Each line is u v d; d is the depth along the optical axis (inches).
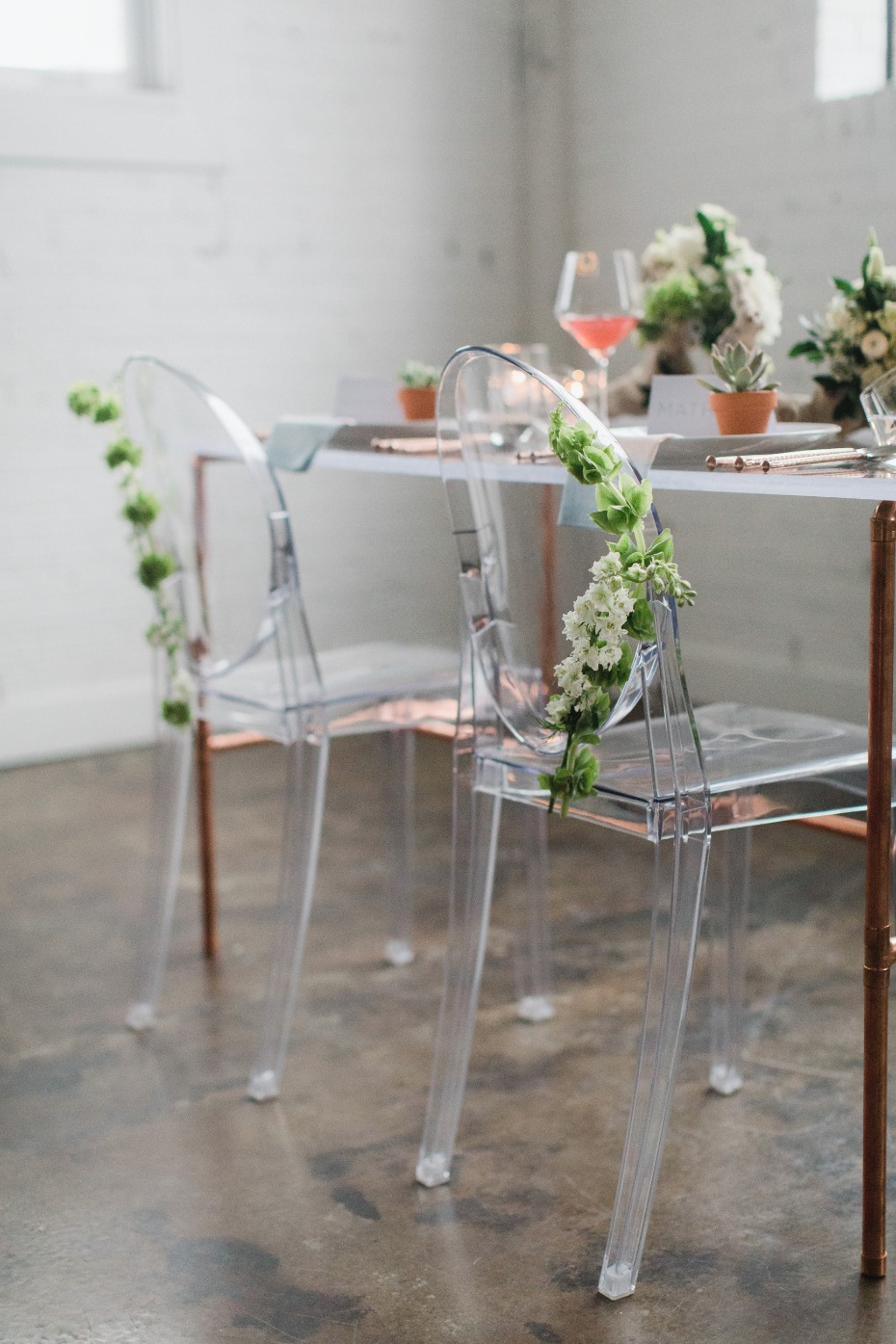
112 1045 87.7
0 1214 69.4
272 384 164.6
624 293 83.1
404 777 97.3
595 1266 64.0
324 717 79.8
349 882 115.5
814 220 144.1
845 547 135.8
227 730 163.8
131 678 159.5
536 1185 70.7
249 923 107.3
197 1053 86.4
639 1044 62.2
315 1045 87.0
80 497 154.3
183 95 153.9
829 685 141.9
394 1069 83.4
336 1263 64.8
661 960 61.6
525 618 64.4
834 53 142.9
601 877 114.0
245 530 79.1
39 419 151.3
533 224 177.5
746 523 73.8
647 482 57.7
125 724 158.9
